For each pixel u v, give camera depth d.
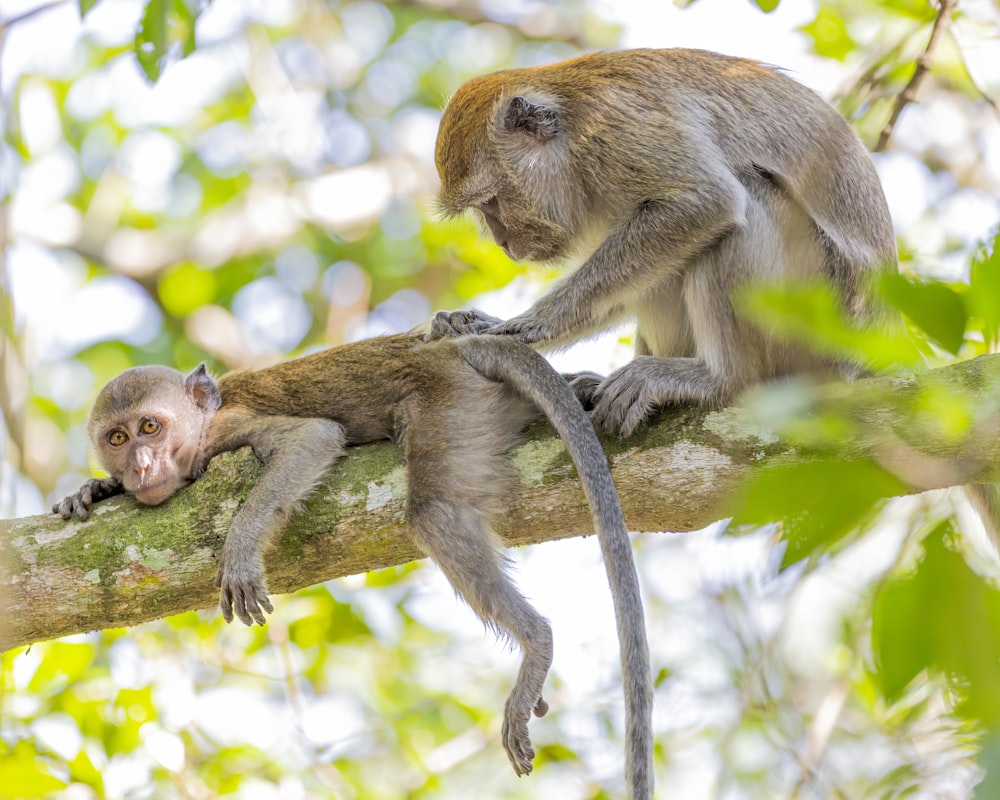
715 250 11.47
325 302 22.33
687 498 9.98
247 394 11.84
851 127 12.37
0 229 14.70
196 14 13.46
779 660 14.73
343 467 10.75
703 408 10.57
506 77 12.77
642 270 11.48
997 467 8.60
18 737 12.79
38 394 20.31
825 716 13.24
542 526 10.53
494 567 10.41
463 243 19.39
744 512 5.59
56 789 12.33
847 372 10.94
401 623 15.78
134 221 22.78
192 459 11.52
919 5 16.25
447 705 15.46
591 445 10.09
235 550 10.06
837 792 12.96
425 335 12.01
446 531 10.35
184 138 23.19
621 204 11.83
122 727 12.98
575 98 12.15
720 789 14.04
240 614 9.94
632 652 9.37
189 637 14.38
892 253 12.16
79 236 21.98
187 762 13.52
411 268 22.52
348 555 10.51
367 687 15.68
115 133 22.72
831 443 7.91
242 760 13.72
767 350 10.95
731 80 12.05
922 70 13.42
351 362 11.79
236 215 22.47
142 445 10.59
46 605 10.02
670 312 12.24
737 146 11.77
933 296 5.52
